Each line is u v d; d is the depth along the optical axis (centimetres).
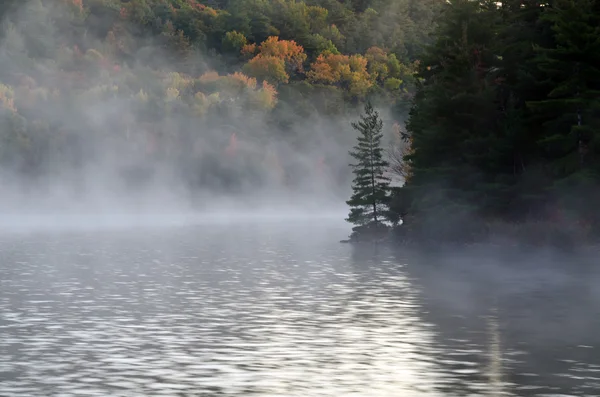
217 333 3098
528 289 4422
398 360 2589
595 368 2458
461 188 7856
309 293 4369
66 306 3875
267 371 2439
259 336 3031
